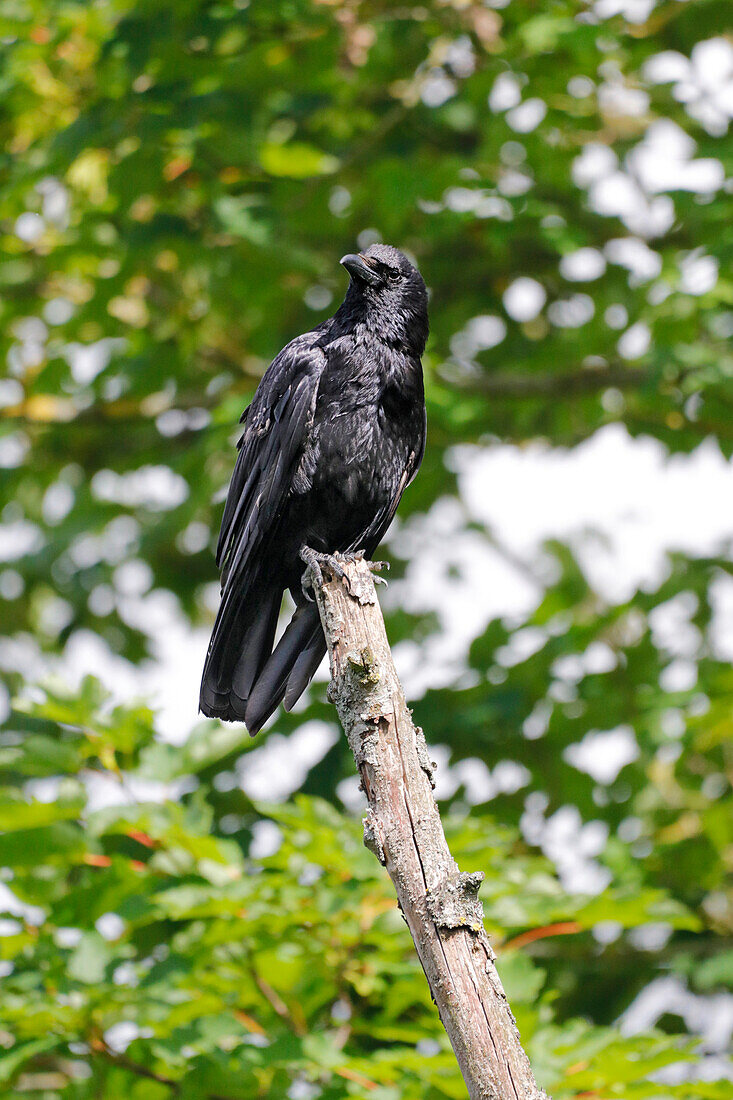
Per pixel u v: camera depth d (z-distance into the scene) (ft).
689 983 39.81
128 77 37.24
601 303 48.65
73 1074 26.32
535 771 40.88
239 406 39.34
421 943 14.56
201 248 40.42
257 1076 21.90
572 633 40.91
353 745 16.25
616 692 42.37
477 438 49.65
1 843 22.24
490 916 22.98
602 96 46.68
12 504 56.34
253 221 39.11
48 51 39.88
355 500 26.66
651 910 23.79
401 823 15.51
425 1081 21.39
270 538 26.66
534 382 45.93
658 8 45.55
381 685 16.47
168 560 53.78
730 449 47.55
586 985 39.32
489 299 50.03
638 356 44.52
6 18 39.75
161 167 37.99
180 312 45.21
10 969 23.07
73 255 41.63
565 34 39.19
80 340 45.88
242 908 21.68
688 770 42.32
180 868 23.00
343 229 45.37
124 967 22.29
